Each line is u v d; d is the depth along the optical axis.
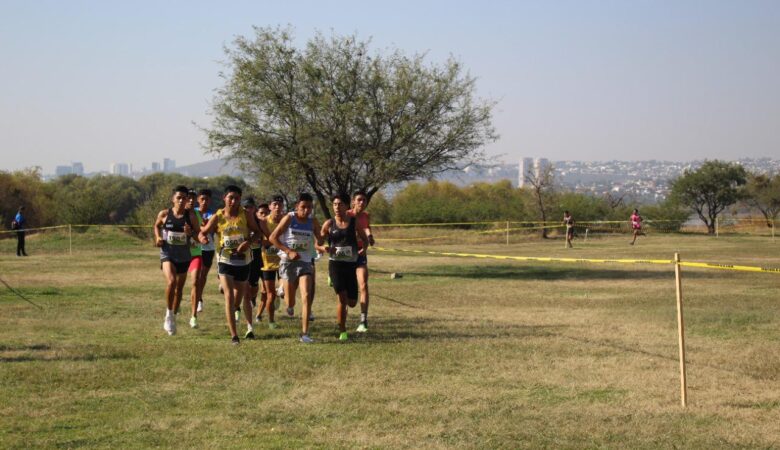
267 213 12.51
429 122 22.53
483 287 18.75
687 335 11.19
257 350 9.80
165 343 10.30
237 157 22.69
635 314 13.49
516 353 9.66
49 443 5.94
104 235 36.12
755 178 66.56
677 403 7.32
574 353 9.73
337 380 8.20
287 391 7.73
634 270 24.23
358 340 10.64
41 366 8.70
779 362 9.21
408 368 8.78
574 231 49.12
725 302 15.34
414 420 6.68
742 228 58.97
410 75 22.34
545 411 6.98
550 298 16.31
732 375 8.52
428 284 19.58
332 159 22.09
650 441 6.10
